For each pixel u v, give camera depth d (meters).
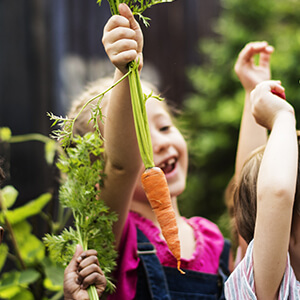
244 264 1.41
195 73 5.49
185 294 1.81
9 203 2.45
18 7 4.82
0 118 4.69
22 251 2.44
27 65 4.81
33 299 2.34
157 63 5.51
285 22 5.43
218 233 2.04
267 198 1.32
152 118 1.90
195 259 1.88
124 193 1.63
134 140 1.52
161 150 1.89
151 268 1.79
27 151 4.63
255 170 1.57
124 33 1.35
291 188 1.31
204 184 5.16
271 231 1.31
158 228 1.89
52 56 4.89
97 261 1.54
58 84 4.88
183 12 5.66
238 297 1.41
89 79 4.99
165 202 1.40
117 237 1.74
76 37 5.00
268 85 1.52
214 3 5.77
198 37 5.69
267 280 1.34
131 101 1.44
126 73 1.38
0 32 4.77
